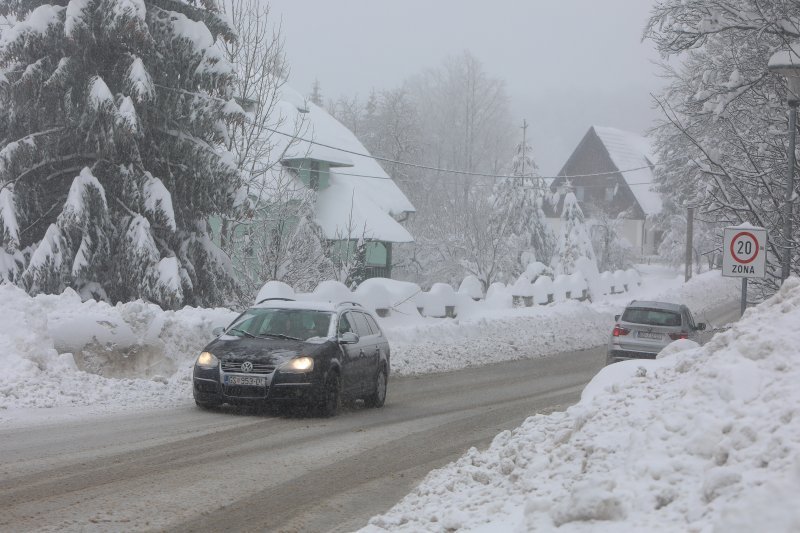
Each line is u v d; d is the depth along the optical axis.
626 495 6.47
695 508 6.04
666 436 7.42
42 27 30.58
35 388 17.38
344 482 11.10
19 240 30.50
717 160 23.59
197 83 32.75
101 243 30.80
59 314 20.88
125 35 30.34
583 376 26.22
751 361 8.04
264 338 17.28
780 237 22.27
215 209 33.22
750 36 25.27
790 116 20.28
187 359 22.16
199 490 10.24
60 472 10.90
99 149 30.80
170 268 30.78
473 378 25.41
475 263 63.25
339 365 17.17
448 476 10.33
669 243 90.50
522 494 8.33
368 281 32.66
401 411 18.36
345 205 61.38
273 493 10.29
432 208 72.50
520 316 39.00
